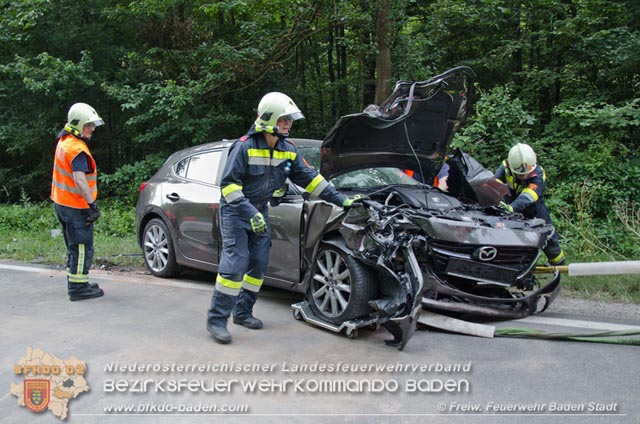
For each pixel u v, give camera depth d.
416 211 4.52
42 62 11.57
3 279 6.61
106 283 6.30
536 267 5.00
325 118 13.55
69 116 5.58
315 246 4.71
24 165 14.17
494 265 4.50
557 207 8.48
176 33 11.67
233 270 4.33
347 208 4.41
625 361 3.86
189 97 10.88
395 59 11.07
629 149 9.58
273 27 12.46
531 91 11.27
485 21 11.46
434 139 5.41
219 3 11.34
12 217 11.12
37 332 4.57
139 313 5.11
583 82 11.14
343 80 13.01
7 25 12.20
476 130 9.39
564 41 11.00
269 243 4.69
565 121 10.05
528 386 3.51
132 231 10.41
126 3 12.50
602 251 7.50
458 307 4.46
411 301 4.05
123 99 11.36
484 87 12.14
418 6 12.24
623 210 8.24
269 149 4.39
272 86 12.68
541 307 5.15
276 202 4.80
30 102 13.14
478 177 5.42
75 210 5.47
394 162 5.50
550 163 9.32
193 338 4.43
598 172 8.96
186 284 6.25
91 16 13.06
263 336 4.47
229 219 4.39
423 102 5.00
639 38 9.98
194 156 6.49
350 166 5.30
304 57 13.33
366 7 11.03
